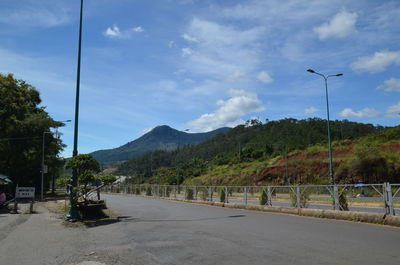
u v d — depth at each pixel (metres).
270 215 16.80
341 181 45.38
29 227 13.05
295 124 125.81
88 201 17.28
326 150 57.78
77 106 16.06
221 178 69.25
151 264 6.88
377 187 13.94
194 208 22.48
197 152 162.38
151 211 19.86
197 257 7.36
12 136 41.75
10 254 8.06
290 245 8.47
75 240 9.99
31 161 44.47
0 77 39.00
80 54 16.52
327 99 33.16
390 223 12.15
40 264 7.05
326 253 7.49
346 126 118.62
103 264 6.91
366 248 8.00
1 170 42.66
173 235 10.44
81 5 16.89
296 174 53.78
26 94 46.34
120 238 10.20
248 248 8.18
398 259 6.89
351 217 13.77
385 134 54.81
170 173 99.31
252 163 73.56
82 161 15.41
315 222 13.45
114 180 16.89
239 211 19.64
